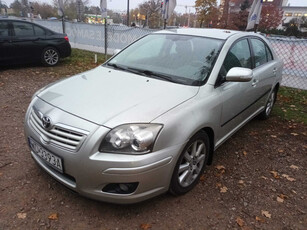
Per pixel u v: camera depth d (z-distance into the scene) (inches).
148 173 84.9
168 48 133.0
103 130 83.8
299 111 220.5
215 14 1170.0
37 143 96.2
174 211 99.1
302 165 137.6
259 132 174.2
